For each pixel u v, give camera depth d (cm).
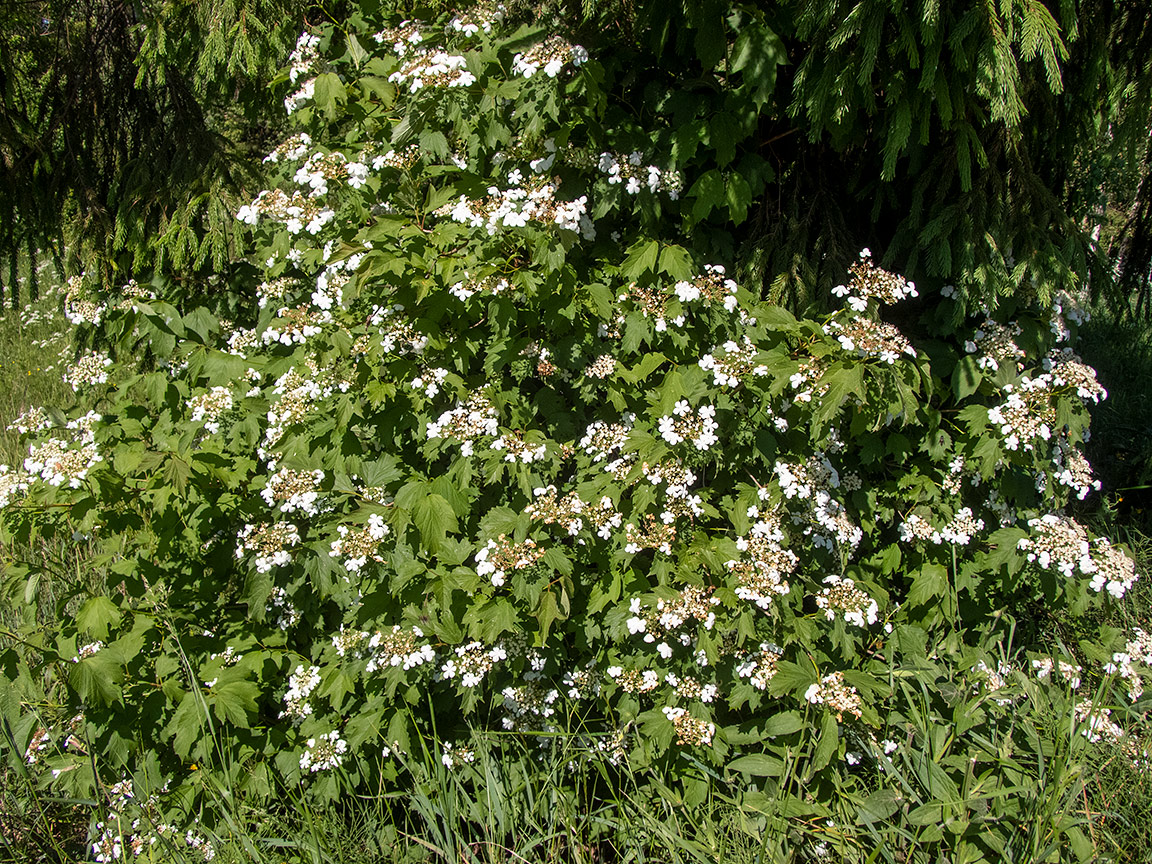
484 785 253
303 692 255
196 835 249
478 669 243
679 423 245
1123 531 411
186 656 255
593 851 241
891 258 308
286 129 464
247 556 272
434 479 242
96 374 308
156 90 422
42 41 429
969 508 308
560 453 252
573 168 279
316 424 272
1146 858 230
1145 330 584
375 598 249
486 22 273
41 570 272
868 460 296
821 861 229
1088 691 293
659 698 252
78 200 427
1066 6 254
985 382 312
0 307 517
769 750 257
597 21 284
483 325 278
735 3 272
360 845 246
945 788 230
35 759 271
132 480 264
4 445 504
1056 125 324
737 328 275
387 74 295
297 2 373
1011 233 295
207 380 340
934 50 243
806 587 270
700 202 274
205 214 402
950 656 289
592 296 257
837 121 261
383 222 248
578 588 262
